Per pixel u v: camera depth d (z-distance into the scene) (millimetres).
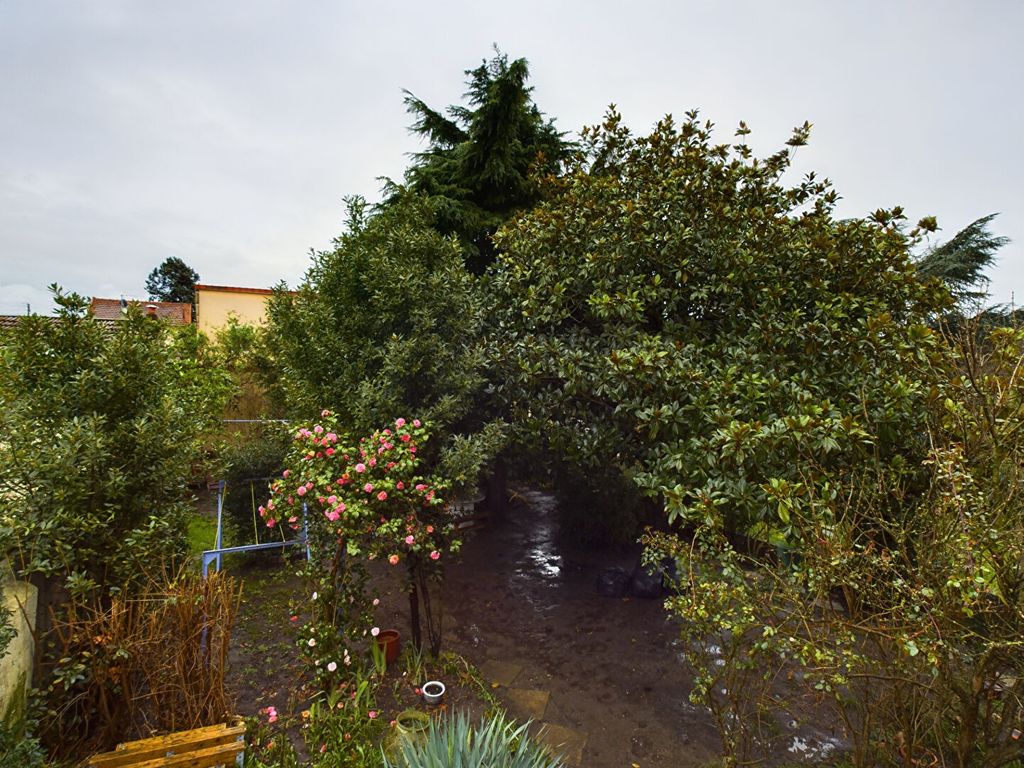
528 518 8805
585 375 4703
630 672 4469
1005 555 2219
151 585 3363
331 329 5422
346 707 3566
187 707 3004
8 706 2711
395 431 4242
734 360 4387
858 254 4809
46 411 3328
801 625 2752
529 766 2664
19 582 2977
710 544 3361
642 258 5199
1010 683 2607
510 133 9102
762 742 3426
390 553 4039
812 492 2787
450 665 4379
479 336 5605
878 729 3299
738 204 5438
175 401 3877
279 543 5105
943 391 3105
